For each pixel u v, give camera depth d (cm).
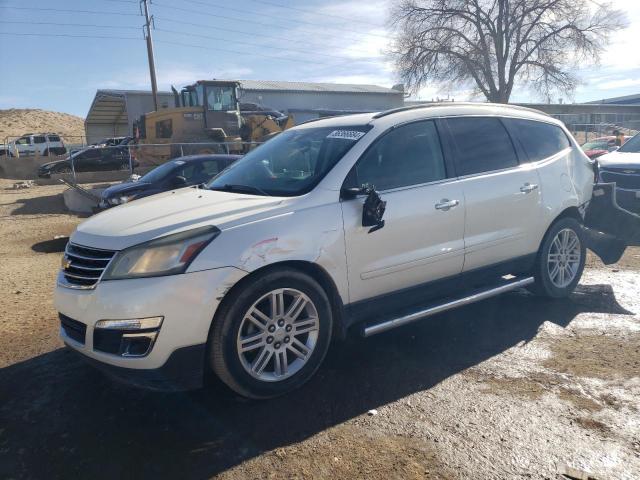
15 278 682
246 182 415
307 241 343
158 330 302
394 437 299
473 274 440
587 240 540
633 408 321
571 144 534
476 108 468
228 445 296
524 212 464
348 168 377
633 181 870
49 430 318
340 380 369
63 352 431
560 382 355
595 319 469
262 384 332
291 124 2233
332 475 268
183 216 340
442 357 401
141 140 2133
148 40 3384
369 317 388
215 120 2008
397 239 384
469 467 271
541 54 3734
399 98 5209
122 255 316
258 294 326
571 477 262
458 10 3734
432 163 418
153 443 300
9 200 1755
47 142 3512
